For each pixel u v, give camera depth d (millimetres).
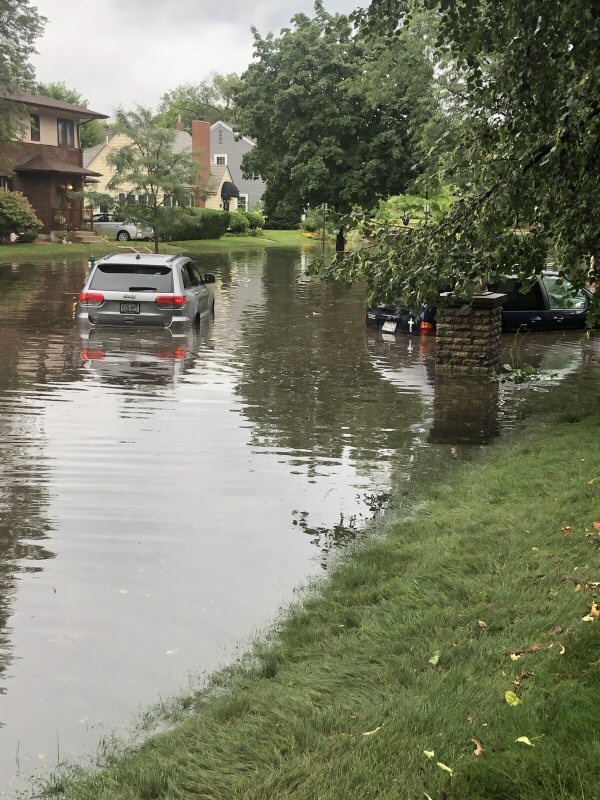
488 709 3678
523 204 8445
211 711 4148
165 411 11141
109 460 8844
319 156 48719
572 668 3949
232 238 64875
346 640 4832
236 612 5418
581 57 7359
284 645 4914
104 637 5074
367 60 34625
